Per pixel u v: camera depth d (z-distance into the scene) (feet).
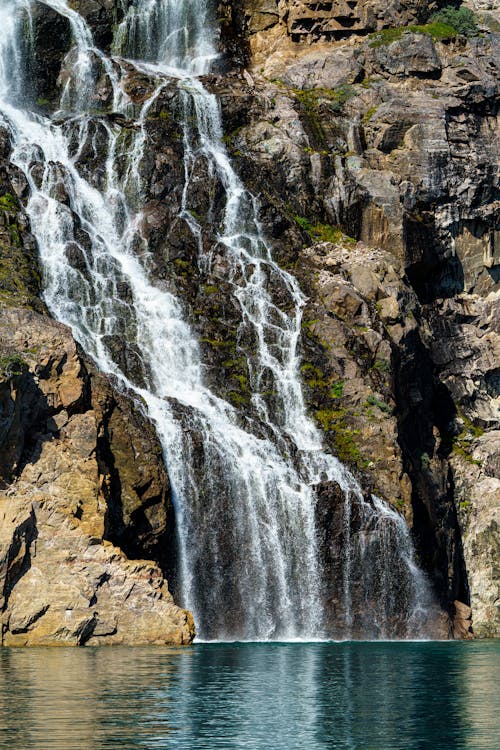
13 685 108.99
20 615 147.54
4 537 148.36
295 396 201.26
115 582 152.35
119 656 135.44
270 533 179.73
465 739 89.92
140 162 223.30
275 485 182.60
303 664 133.90
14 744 84.17
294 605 178.09
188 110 238.68
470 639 199.21
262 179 230.27
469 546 217.15
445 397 239.50
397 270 226.58
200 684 112.98
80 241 207.82
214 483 178.60
